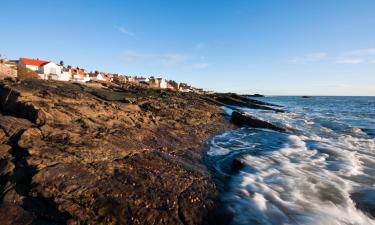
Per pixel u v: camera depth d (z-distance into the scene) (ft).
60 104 53.72
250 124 86.02
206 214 26.99
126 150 39.50
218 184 33.88
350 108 197.67
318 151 51.57
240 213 27.32
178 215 26.12
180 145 50.26
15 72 115.55
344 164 42.98
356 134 72.64
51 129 40.27
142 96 118.42
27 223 23.25
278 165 42.34
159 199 27.86
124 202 26.55
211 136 65.26
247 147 55.36
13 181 27.99
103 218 24.54
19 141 34.96
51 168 29.71
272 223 25.70
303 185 34.09
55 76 191.93
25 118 46.93
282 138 65.62
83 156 33.96
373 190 32.89
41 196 25.82
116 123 53.98
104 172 31.89
